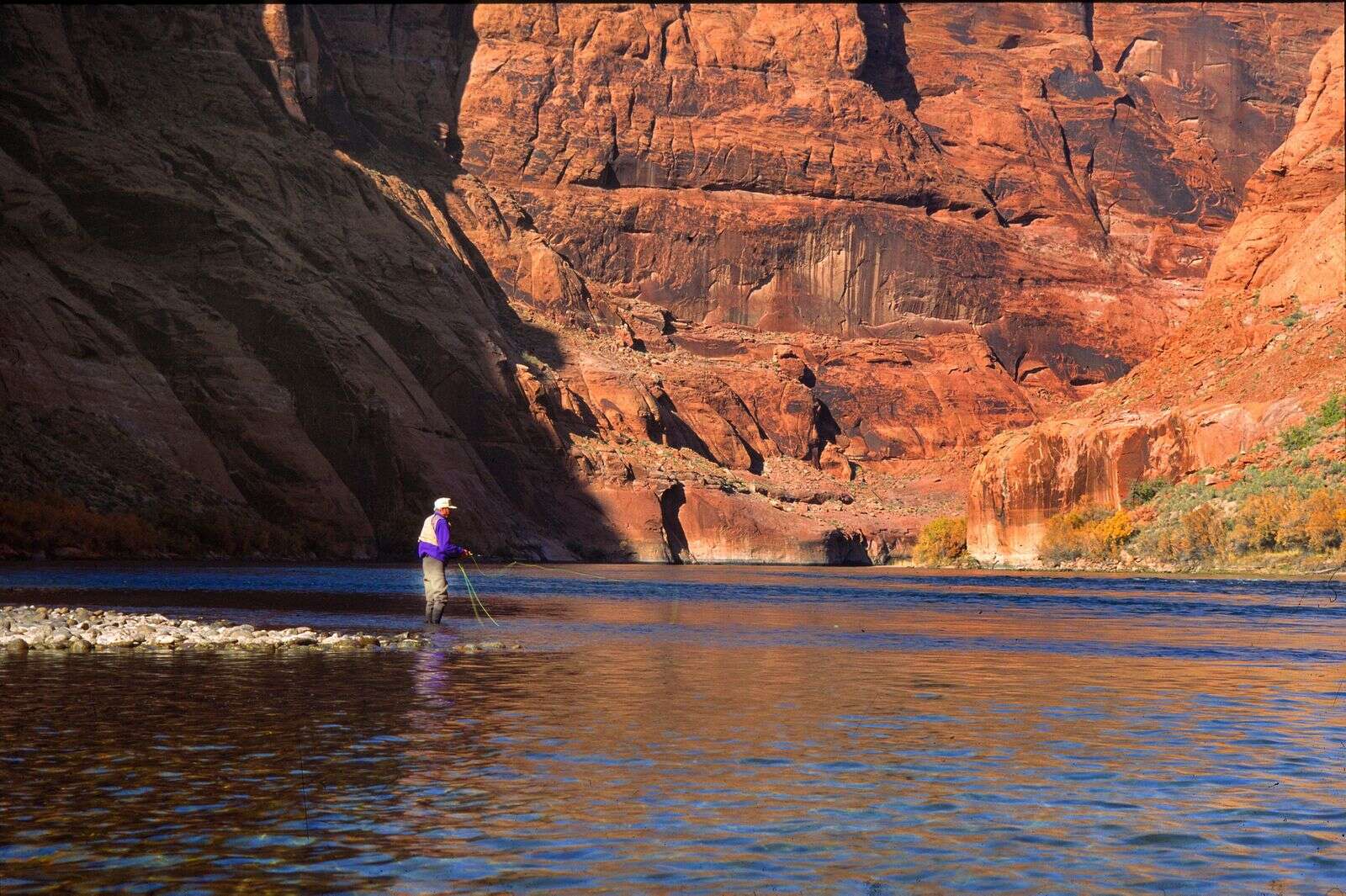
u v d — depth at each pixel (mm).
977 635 29547
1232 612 39656
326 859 9547
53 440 92438
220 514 95312
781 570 103750
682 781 12094
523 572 81500
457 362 134500
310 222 137125
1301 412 85000
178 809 10812
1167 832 10539
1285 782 12312
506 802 11227
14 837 9953
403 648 23656
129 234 119062
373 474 116125
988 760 13219
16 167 113188
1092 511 93250
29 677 18359
